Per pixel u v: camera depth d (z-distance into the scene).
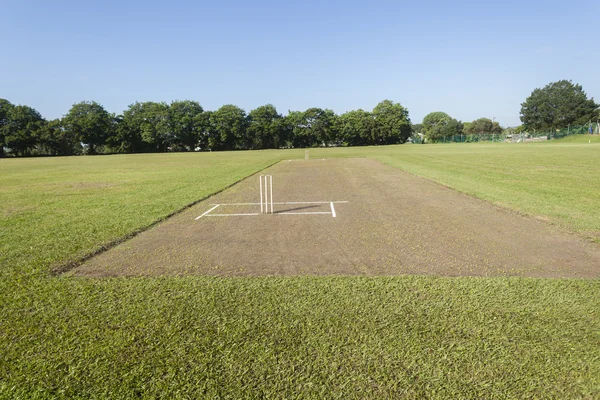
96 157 60.12
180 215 10.29
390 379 2.99
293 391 2.88
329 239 7.51
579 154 31.88
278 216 9.96
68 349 3.53
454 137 101.56
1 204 12.65
